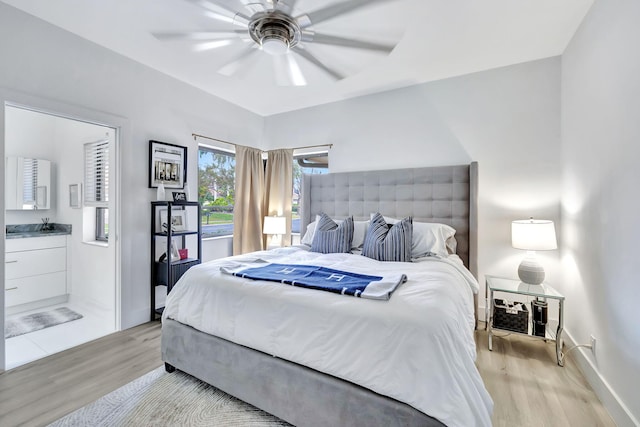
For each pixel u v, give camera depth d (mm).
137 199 2863
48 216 3701
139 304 2895
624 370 1557
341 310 1414
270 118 4387
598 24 1909
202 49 2008
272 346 1566
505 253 2871
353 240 3051
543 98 2719
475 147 3002
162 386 1886
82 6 2029
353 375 1311
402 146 3365
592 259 1989
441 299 1448
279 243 4070
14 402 1724
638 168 1458
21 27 2098
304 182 3877
